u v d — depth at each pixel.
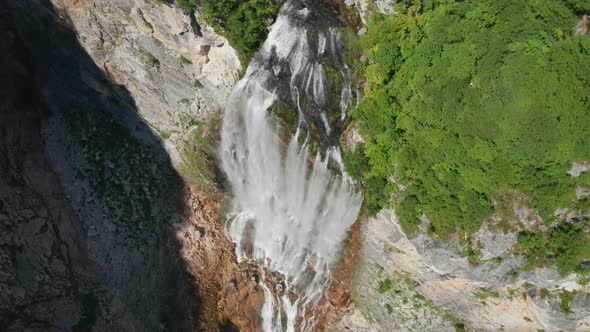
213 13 27.36
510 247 25.23
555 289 25.80
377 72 27.16
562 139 21.66
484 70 22.80
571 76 20.91
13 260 28.09
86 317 31.41
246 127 31.83
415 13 26.41
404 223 27.67
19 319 28.09
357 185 30.11
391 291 32.06
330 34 29.00
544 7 22.12
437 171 25.75
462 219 25.58
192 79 31.20
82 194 32.16
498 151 23.30
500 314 28.84
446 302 30.30
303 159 31.23
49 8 28.09
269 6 28.23
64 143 31.94
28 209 29.31
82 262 31.78
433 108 25.06
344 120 29.41
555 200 23.44
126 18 28.70
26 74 30.16
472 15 23.69
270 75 29.61
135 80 31.23
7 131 29.30
